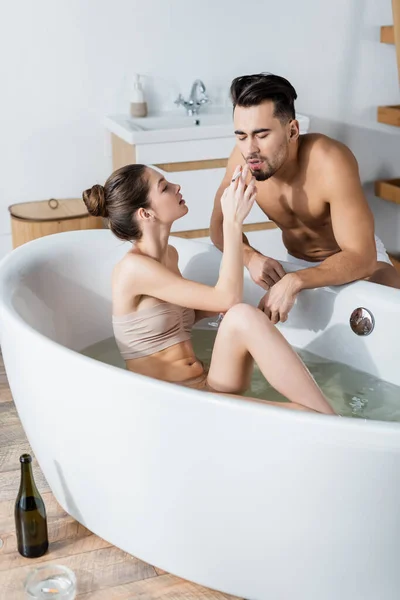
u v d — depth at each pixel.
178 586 1.85
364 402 2.08
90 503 1.94
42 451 2.03
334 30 3.94
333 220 2.25
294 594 1.72
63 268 2.42
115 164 3.76
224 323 1.93
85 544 1.99
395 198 4.03
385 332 2.16
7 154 3.67
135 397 1.65
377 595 1.65
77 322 2.44
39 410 1.92
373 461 1.48
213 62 3.82
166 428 1.65
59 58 3.60
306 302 2.35
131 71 3.72
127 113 3.77
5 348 2.01
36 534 1.93
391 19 3.99
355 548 1.60
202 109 3.87
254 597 1.78
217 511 1.69
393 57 4.06
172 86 3.80
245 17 3.79
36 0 3.49
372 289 2.20
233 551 1.73
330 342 2.32
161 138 3.40
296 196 2.33
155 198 2.03
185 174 3.50
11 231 3.75
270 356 1.85
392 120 4.01
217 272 2.51
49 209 3.64
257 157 2.15
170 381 2.09
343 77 4.03
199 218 3.59
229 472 1.62
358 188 2.24
